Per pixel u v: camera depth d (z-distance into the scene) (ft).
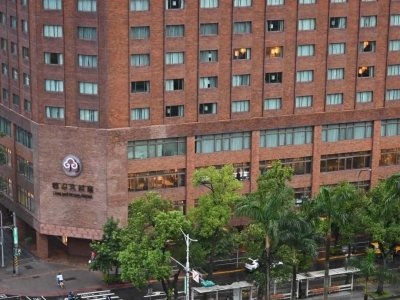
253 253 324.39
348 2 416.05
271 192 312.71
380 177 442.09
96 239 389.19
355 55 423.64
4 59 418.92
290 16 404.98
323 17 412.16
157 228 312.91
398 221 347.77
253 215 292.20
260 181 336.90
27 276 384.68
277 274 325.83
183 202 401.49
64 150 385.91
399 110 440.04
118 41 372.38
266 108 409.69
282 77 409.69
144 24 375.86
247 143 411.13
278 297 353.72
